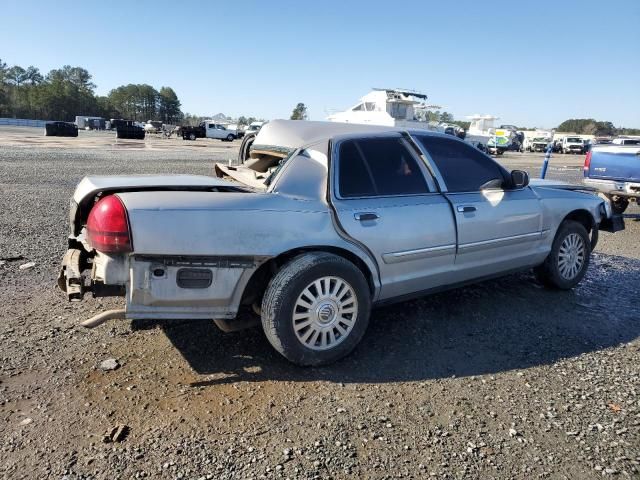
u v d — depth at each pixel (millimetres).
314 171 3785
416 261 4117
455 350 4012
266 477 2506
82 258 3715
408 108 41531
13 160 18172
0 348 3713
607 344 4219
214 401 3154
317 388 3363
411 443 2818
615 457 2762
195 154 26141
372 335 4238
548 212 5160
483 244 4543
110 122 88688
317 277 3516
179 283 3238
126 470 2518
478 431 2953
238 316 3734
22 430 2795
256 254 3371
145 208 3148
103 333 4047
